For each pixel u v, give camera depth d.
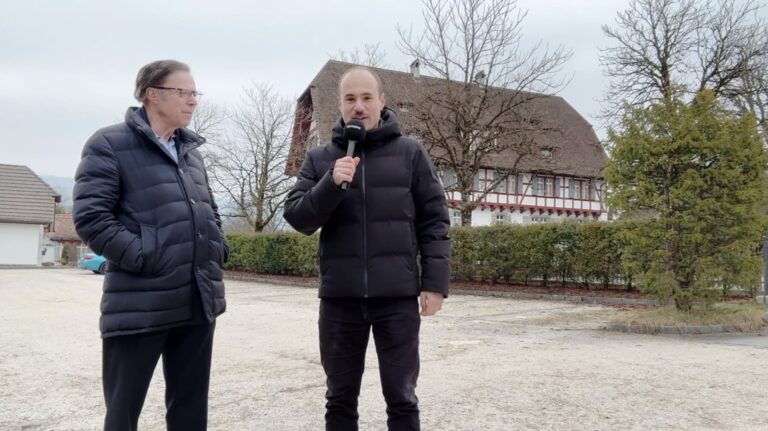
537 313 10.41
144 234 2.47
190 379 2.70
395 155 2.65
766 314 8.28
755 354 6.07
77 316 9.47
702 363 5.55
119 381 2.46
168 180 2.60
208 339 2.73
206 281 2.65
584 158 38.50
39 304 11.41
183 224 2.58
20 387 4.60
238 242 25.14
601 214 39.47
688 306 8.25
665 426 3.56
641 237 8.34
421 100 20.83
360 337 2.65
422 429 3.50
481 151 19.53
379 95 2.71
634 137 8.38
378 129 2.64
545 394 4.33
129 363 2.46
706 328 7.62
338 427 2.64
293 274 22.17
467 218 19.27
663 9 22.20
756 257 7.97
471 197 23.38
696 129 7.88
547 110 39.66
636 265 8.58
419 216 2.73
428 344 6.78
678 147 7.96
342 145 2.71
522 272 14.91
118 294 2.46
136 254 2.42
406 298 2.60
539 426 3.56
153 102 2.67
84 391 4.48
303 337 7.35
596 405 4.02
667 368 5.30
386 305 2.58
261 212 27.47
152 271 2.47
